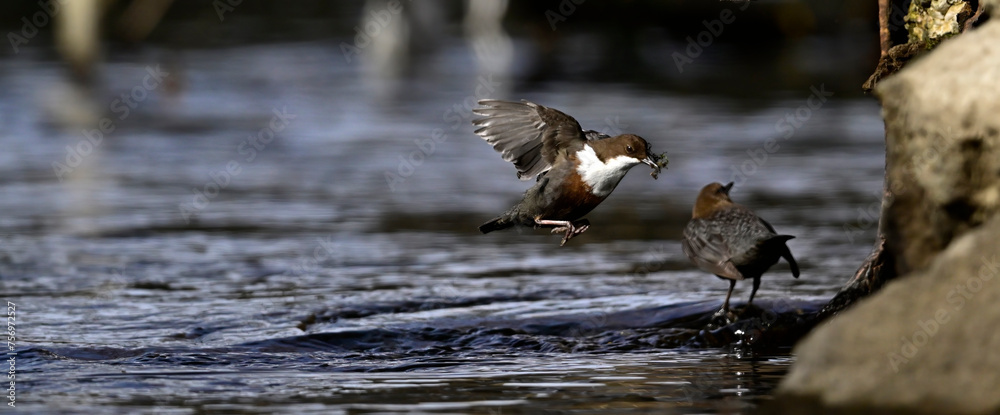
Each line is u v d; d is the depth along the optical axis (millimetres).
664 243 14555
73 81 30469
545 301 11250
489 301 11352
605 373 8422
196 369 8641
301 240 14703
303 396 7664
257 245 14344
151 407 7355
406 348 9562
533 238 15023
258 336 9859
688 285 11922
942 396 5777
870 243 14148
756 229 9258
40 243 14227
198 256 13648
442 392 7758
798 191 18000
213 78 32250
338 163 20953
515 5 41469
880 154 21625
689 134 23547
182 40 39844
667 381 8055
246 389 7914
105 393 7770
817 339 6289
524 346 9648
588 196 8648
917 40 9266
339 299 11328
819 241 14305
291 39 40812
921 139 7402
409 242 14641
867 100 29062
